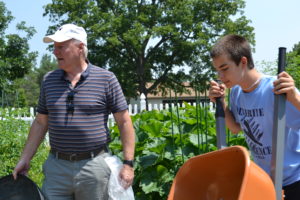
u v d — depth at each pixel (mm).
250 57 2199
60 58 2801
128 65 35562
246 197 1734
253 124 2275
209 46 33000
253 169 1797
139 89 36531
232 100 2459
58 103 2818
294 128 2135
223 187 2027
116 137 4406
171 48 34562
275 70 8086
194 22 34594
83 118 2789
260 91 2213
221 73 2199
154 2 36219
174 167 4023
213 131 4156
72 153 2795
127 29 33344
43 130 3057
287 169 2209
